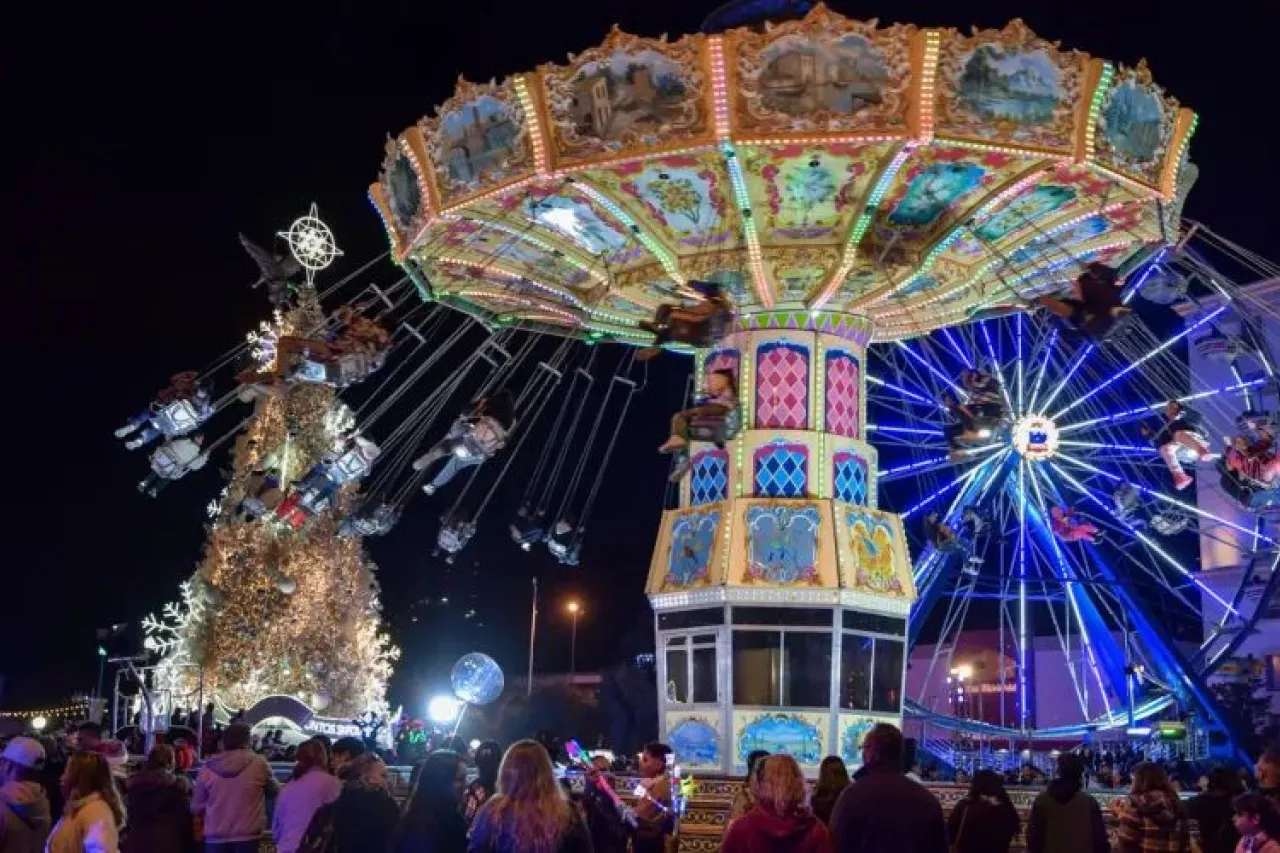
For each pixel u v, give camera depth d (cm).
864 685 1673
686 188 1484
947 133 1327
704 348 1745
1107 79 1329
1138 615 2756
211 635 3394
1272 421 1836
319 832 873
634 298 1795
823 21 1290
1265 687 3834
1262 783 959
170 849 1029
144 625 3512
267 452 3491
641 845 1066
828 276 1642
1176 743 2769
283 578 3231
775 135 1327
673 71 1324
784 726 1623
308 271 3525
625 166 1406
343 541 3500
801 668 1636
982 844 958
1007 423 2464
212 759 1080
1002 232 1639
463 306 1883
